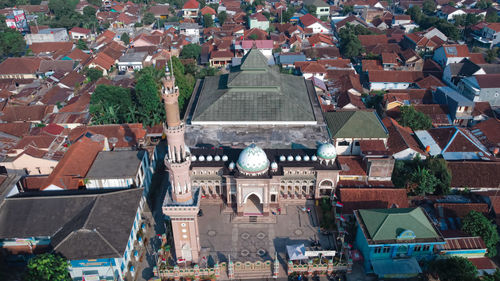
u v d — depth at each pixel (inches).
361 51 5689.0
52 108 4005.9
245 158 2358.5
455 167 2839.6
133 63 5408.5
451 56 5083.7
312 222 2512.3
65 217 2247.8
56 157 3120.1
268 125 3011.8
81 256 2003.0
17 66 5172.2
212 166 2469.2
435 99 4094.5
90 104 3811.5
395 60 5093.5
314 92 3622.0
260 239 2390.5
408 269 2113.7
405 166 2933.1
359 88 4411.9
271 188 2549.2
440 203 2549.2
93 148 2997.0
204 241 2378.2
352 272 2222.0
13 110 3902.6
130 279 2182.6
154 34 6707.7
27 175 3004.4
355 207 2476.6
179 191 2149.4
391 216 2192.4
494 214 2511.1
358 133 2908.5
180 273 2180.1
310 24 6776.6
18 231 2185.0
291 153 2637.8
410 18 7386.8
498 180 2746.1
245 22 7534.5
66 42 6107.3
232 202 2628.0
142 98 3560.5
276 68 3924.7
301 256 2164.1
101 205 2279.8
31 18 7682.1
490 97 4052.7
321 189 2657.5
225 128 2979.8
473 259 2239.2
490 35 6102.4
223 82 3440.0
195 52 5689.0
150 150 3073.3
